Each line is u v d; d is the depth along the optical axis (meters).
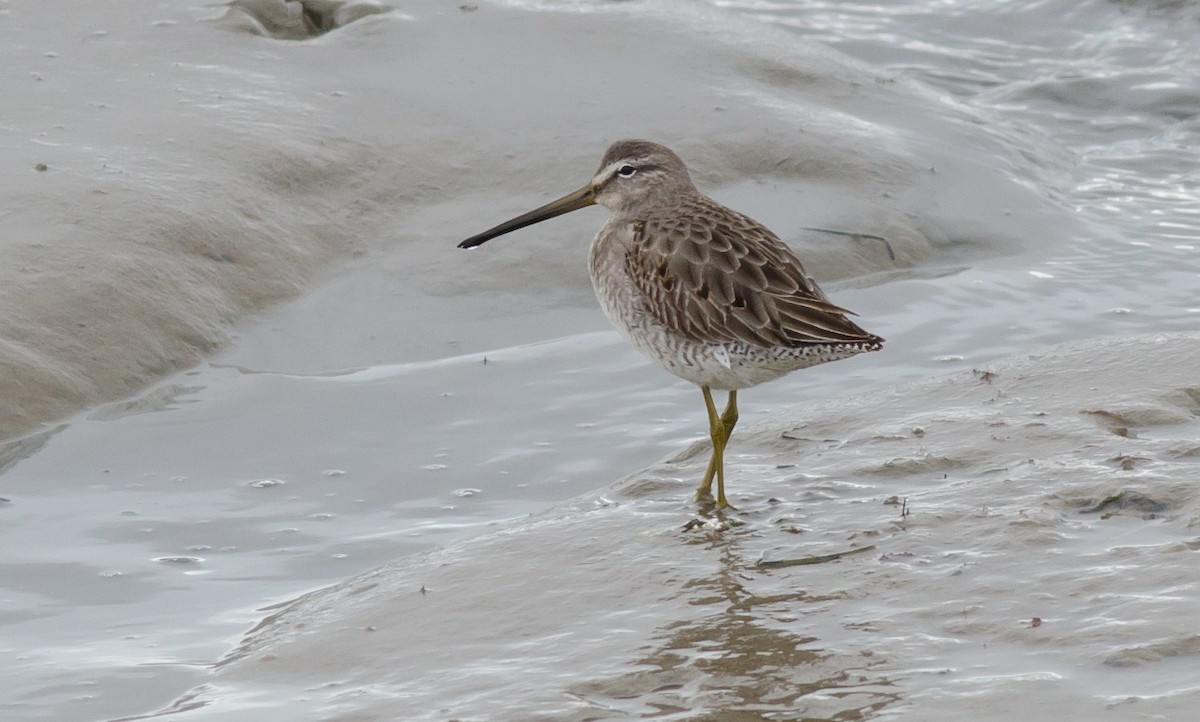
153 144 19.45
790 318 12.69
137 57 21.47
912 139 22.28
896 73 24.61
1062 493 12.23
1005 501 12.20
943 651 10.08
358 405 16.44
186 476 15.02
